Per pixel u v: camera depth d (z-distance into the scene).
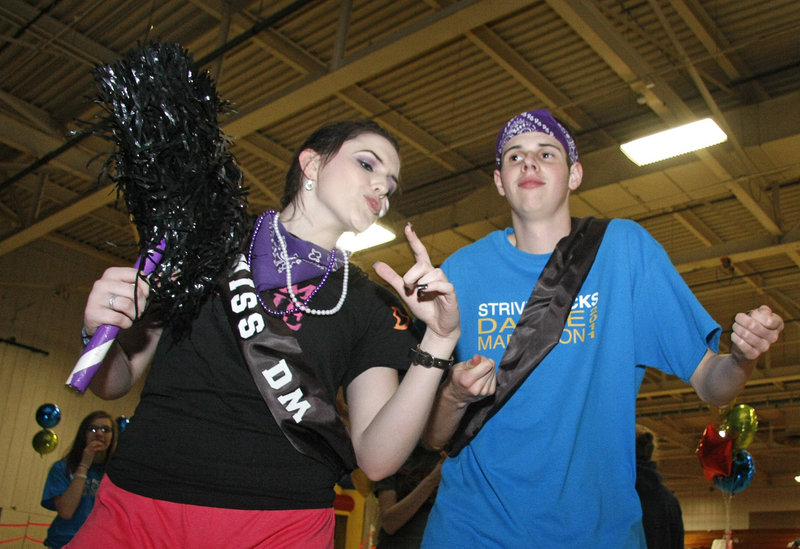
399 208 14.11
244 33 9.02
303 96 8.95
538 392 2.27
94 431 5.10
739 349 1.96
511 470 2.20
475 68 10.37
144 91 1.58
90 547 1.49
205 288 1.64
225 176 1.62
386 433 1.72
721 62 10.07
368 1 9.12
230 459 1.57
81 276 16.72
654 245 2.36
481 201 12.66
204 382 1.62
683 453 25.30
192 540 1.50
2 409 14.80
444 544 2.21
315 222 1.92
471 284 2.50
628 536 2.09
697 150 10.05
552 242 2.51
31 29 9.90
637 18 9.40
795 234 12.11
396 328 1.88
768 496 23.83
